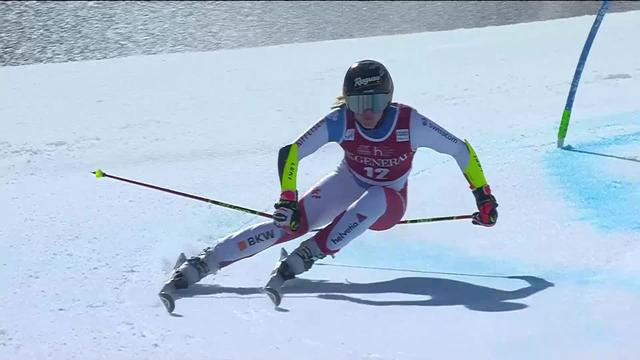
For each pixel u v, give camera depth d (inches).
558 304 589.0
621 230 728.3
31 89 1304.1
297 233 653.3
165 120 1122.0
